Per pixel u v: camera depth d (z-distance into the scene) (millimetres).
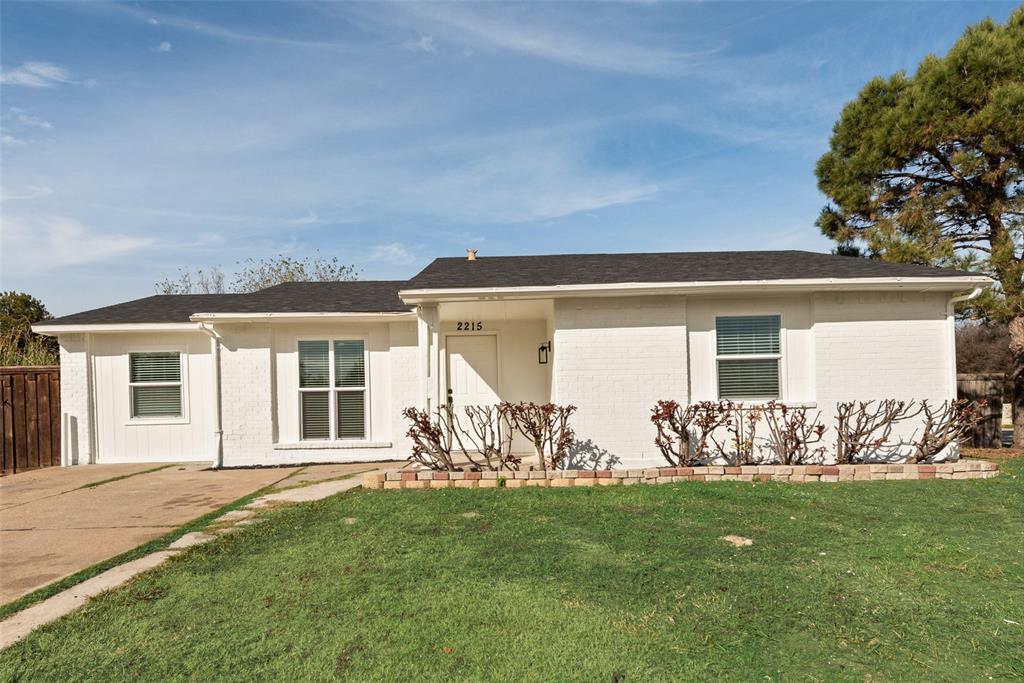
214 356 10812
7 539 5977
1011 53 11141
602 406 9141
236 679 3184
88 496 8094
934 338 9266
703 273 9461
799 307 9320
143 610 4074
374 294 12469
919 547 5262
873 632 3678
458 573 4695
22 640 3639
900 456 9180
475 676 3184
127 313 12047
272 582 4555
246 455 10789
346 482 8547
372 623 3826
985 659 3350
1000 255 11391
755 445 9203
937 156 12398
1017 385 12133
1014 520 6184
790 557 5039
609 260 11633
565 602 4133
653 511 6590
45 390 11477
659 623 3809
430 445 9281
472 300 9117
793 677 3170
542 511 6633
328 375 11000
